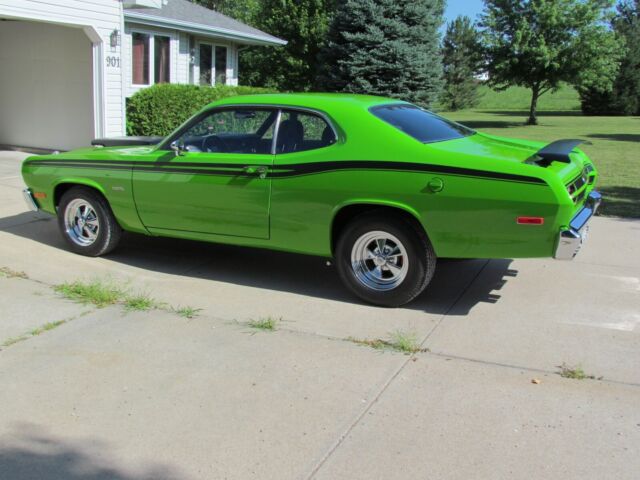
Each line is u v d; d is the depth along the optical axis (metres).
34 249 6.67
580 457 3.07
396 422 3.40
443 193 4.60
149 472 2.98
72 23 11.41
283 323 4.77
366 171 4.82
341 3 22.94
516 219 4.46
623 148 18.59
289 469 3.00
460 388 3.77
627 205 9.23
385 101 5.56
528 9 35.31
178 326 4.70
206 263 6.36
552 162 4.71
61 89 13.76
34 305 5.07
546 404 3.58
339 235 5.20
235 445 3.20
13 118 14.71
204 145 5.66
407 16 22.28
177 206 5.72
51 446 3.19
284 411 3.51
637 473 2.95
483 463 3.03
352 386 3.79
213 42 20.95
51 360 4.12
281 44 22.77
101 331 4.58
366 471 2.98
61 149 14.11
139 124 14.63
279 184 5.17
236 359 4.16
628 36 42.88
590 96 43.69
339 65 22.58
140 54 17.30
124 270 6.07
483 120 37.09
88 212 6.42
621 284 5.72
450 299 5.32
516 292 5.50
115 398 3.66
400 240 4.89
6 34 14.29
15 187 9.83
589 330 4.66
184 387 3.78
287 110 5.30
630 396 3.68
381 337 4.52
